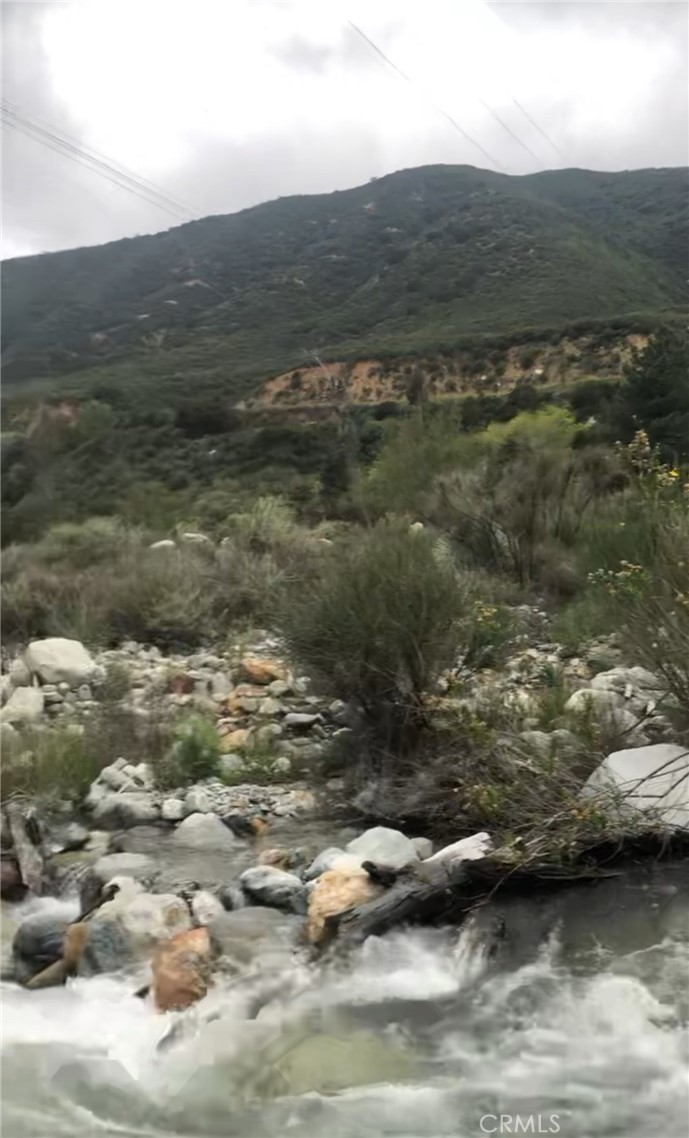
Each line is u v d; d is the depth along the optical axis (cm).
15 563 1588
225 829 560
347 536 1022
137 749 694
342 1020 343
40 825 566
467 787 514
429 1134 272
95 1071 317
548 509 1191
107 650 1062
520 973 371
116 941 401
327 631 637
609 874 447
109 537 1919
